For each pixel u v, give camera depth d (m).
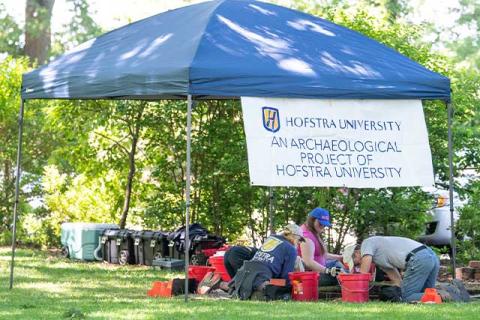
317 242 12.83
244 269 11.97
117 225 19.34
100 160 20.03
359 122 12.33
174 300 11.59
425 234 18.95
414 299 11.83
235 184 18.42
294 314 10.05
